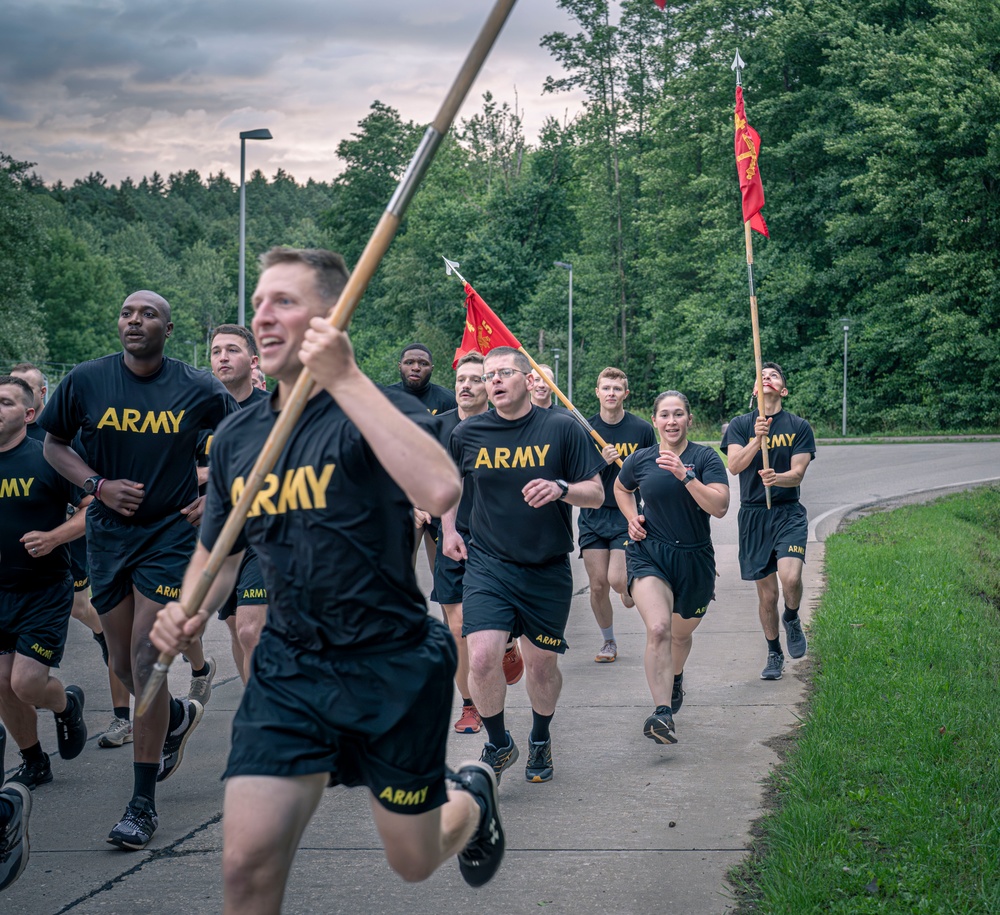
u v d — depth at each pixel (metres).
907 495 19.41
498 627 5.08
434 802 2.94
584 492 5.08
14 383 5.38
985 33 38.59
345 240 82.25
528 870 4.25
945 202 37.97
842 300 44.06
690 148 47.53
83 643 9.04
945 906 3.62
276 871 2.70
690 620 6.11
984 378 39.59
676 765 5.50
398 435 2.58
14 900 4.07
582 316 56.81
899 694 6.17
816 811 4.40
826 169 43.16
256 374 7.50
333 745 2.82
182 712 5.14
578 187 62.56
